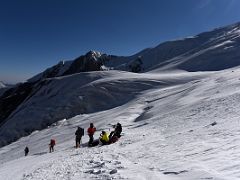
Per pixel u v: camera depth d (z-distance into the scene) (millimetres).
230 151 11422
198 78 120688
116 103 111438
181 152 13625
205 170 9391
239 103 29453
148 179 9906
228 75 66562
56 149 40562
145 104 76250
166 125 31422
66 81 153625
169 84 118625
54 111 113750
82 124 71625
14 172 20781
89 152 22797
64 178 12586
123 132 33625
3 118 169000
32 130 106688
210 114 28859
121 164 13227
